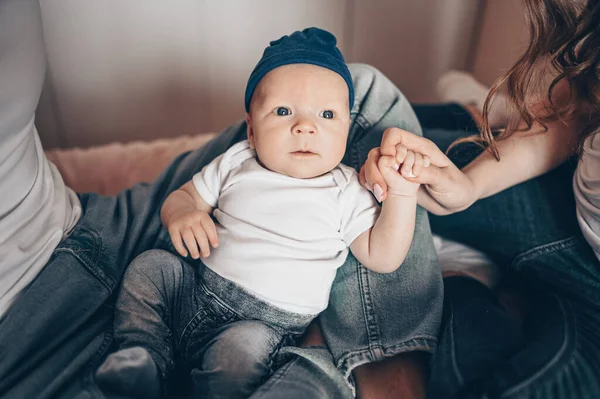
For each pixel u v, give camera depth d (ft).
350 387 2.61
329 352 2.79
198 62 5.94
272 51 2.98
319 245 2.85
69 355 2.56
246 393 2.39
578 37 2.90
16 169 2.53
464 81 6.07
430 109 4.53
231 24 5.80
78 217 3.11
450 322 2.84
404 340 2.81
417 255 3.03
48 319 2.54
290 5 5.87
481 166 3.10
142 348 2.48
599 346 2.59
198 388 2.42
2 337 2.42
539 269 3.02
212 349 2.53
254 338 2.55
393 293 2.94
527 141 3.08
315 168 2.87
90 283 2.76
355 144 3.32
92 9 5.40
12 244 2.55
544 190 3.12
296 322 2.82
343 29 6.19
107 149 4.69
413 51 6.52
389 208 2.76
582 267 2.87
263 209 2.89
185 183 3.24
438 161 2.83
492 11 6.03
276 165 2.90
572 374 2.48
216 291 2.81
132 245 3.05
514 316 3.12
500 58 5.89
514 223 3.15
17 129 2.50
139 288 2.77
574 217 2.99
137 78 5.88
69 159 4.50
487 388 2.43
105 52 5.65
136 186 3.49
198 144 4.79
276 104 2.85
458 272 3.34
